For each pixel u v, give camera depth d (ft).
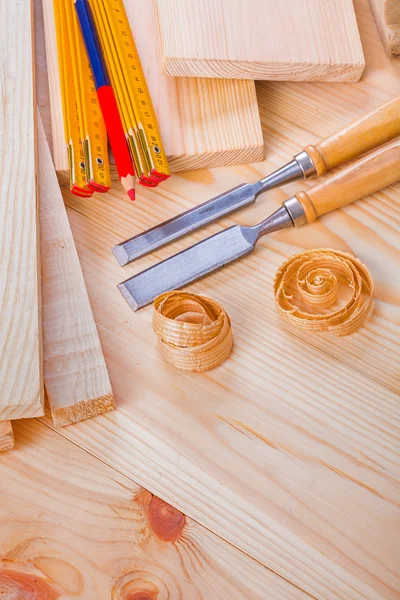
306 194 3.43
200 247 3.45
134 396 3.22
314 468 3.00
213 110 3.72
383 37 3.96
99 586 2.82
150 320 3.38
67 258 3.43
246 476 3.01
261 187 3.56
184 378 3.24
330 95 3.92
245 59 3.59
